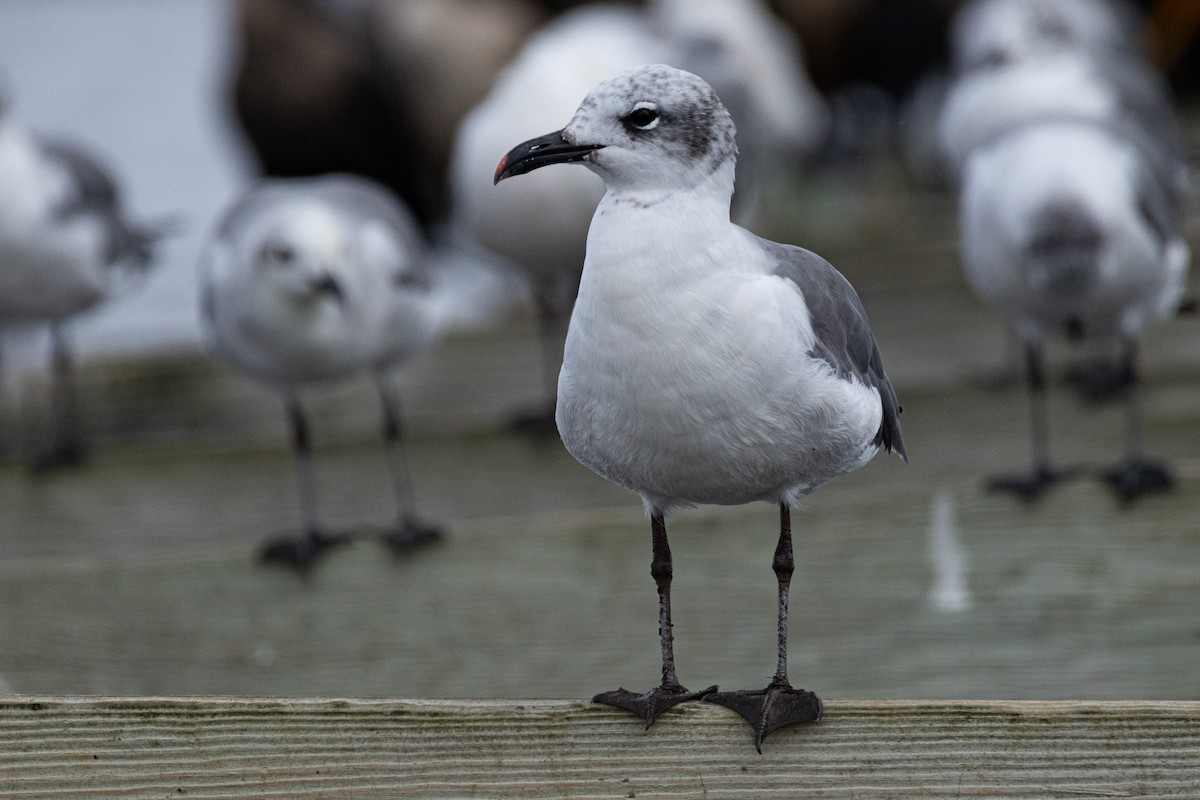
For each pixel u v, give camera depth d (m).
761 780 6.59
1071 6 19.20
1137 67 16.94
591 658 9.55
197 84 36.12
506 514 12.25
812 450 6.69
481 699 6.64
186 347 16.06
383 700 6.54
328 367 12.05
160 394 14.98
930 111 24.47
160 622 9.85
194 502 12.12
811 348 6.56
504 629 9.68
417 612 9.77
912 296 14.50
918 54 25.31
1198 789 6.43
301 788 6.48
